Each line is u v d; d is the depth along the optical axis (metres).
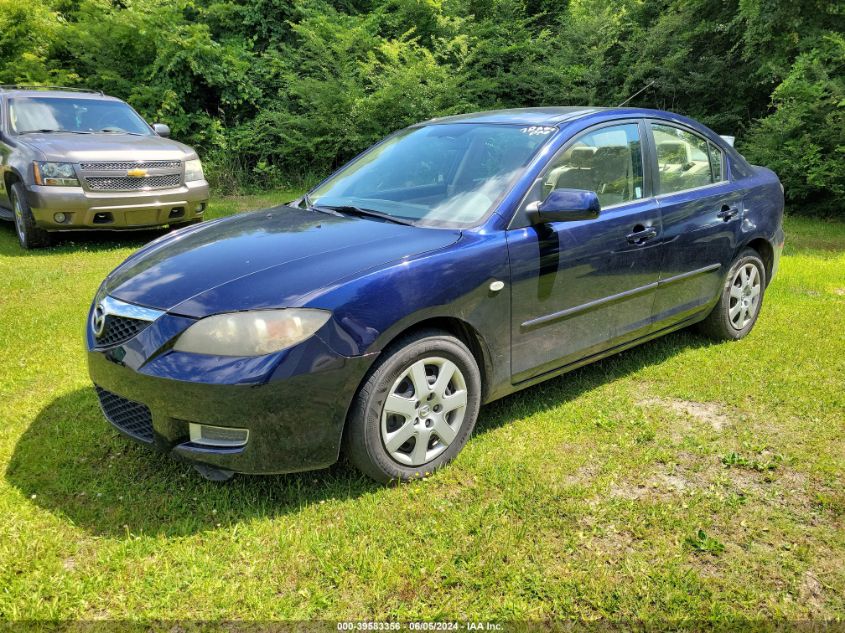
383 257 2.72
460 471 2.88
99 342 2.71
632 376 3.94
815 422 3.35
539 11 15.70
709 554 2.37
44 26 11.88
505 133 3.52
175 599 2.13
